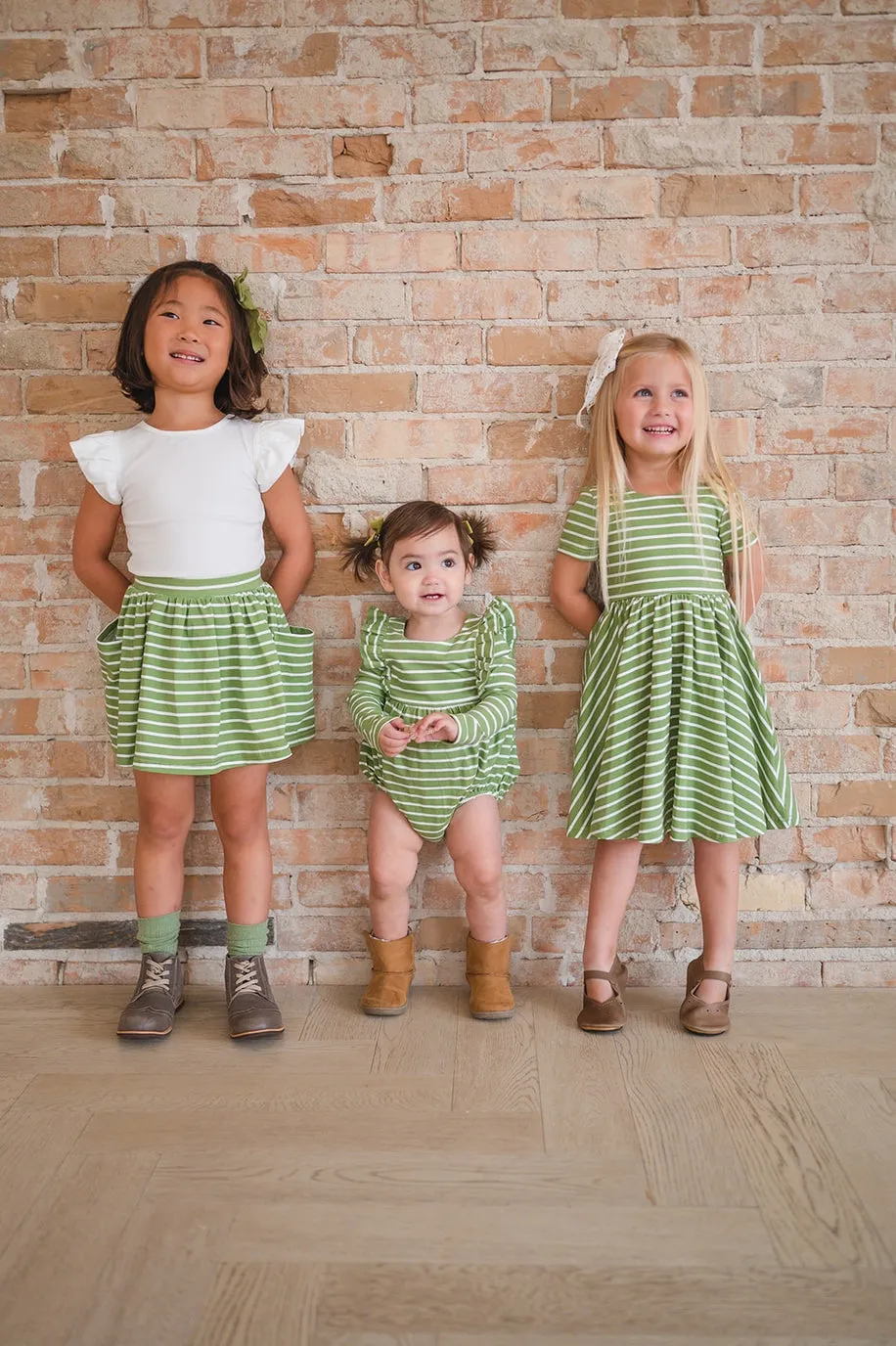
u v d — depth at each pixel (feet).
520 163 6.57
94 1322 3.91
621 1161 4.92
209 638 6.20
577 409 6.68
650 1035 6.24
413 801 6.42
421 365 6.70
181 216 6.63
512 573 6.79
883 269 6.57
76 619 6.86
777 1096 5.51
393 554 6.37
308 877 6.96
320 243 6.64
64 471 6.77
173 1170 4.85
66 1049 6.09
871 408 6.64
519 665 6.84
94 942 7.01
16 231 6.66
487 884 6.47
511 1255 4.27
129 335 6.27
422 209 6.61
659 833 6.19
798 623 6.77
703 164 6.54
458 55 6.53
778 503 6.70
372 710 6.41
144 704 6.17
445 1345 3.80
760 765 6.43
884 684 6.79
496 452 6.73
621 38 6.49
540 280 6.63
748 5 6.46
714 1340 3.83
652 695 6.24
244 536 6.32
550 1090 5.58
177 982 6.57
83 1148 5.03
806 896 6.93
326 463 6.75
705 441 6.53
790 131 6.51
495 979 6.51
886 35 6.45
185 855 6.94
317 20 6.52
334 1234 4.40
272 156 6.59
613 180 6.56
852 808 6.86
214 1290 4.07
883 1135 5.13
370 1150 5.02
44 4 6.53
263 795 6.50
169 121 6.59
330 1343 3.80
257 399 6.63
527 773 6.88
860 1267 4.20
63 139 6.61
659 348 6.31
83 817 6.97
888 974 6.95
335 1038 6.22
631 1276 4.16
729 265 6.59
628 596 6.40
